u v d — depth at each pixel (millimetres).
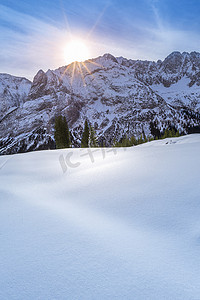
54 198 4652
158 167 5414
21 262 2049
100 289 1556
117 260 1913
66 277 1736
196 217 2504
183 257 1840
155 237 2248
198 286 1491
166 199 3223
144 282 1584
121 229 2562
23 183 7074
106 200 3779
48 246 2336
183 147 9414
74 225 2900
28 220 3340
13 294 1589
